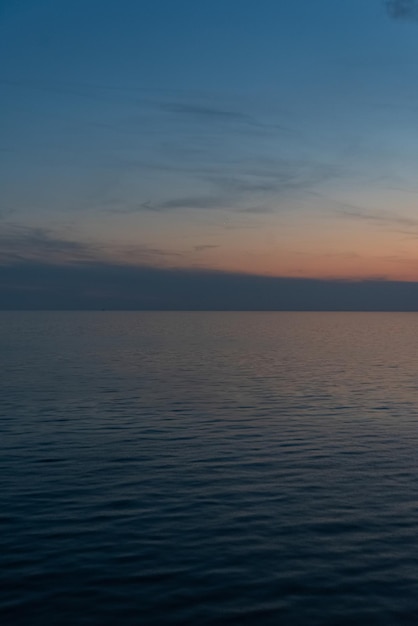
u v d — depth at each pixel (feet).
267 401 113.80
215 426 90.58
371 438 83.41
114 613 37.78
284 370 169.17
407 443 80.53
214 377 151.02
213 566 44.06
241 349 253.85
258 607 38.65
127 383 137.69
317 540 48.65
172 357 210.59
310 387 133.49
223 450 76.13
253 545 47.62
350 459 72.43
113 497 58.03
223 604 38.99
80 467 67.82
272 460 71.56
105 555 45.57
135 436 83.35
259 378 149.69
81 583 41.37
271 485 62.18
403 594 40.29
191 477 64.54
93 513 53.88
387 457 73.41
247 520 52.65
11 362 185.88
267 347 268.21
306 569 43.73
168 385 134.92
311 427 90.43
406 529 50.98
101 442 79.71
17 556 45.24
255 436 84.12
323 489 61.05
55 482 62.28
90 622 36.76
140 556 45.47
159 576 42.47
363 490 60.90
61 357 205.57
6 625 36.24
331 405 109.81
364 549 47.06
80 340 309.01
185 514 53.88
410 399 117.19
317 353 235.20
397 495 59.47
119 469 67.26
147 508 55.21
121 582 41.57
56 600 39.19
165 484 62.08
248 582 41.78
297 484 62.59
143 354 222.28
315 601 39.40
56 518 52.60
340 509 55.47
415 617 37.52
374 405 110.01
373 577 42.57
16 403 108.37
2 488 60.29
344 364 188.55
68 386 131.34
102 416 97.25
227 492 59.88
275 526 51.44
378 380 146.72
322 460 71.87
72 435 83.66
